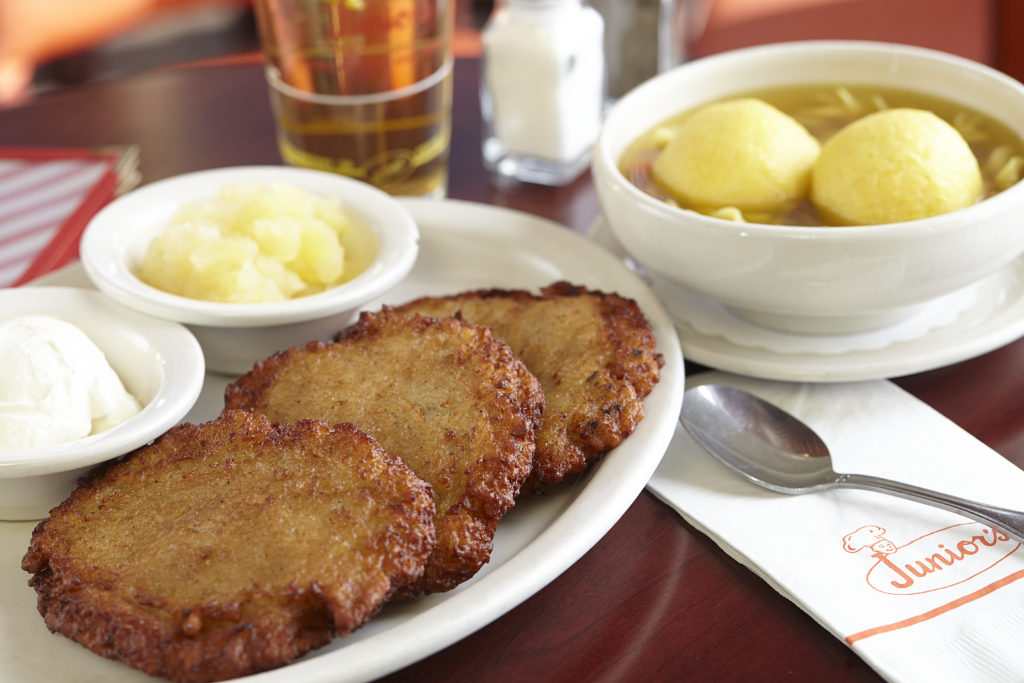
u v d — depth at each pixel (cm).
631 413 39
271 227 45
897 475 39
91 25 97
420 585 35
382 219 47
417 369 40
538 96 54
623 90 64
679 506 38
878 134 43
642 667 34
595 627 35
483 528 36
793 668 34
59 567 35
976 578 35
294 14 50
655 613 35
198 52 104
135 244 46
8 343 40
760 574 36
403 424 38
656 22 61
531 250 49
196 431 38
